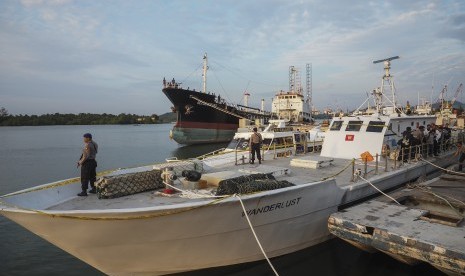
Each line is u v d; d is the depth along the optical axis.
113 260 7.02
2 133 111.12
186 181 8.68
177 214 6.60
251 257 8.16
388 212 8.32
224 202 6.93
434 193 9.71
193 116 41.88
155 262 7.24
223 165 13.14
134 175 8.46
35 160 34.72
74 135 93.94
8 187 21.02
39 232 6.55
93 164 8.26
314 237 9.17
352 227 7.66
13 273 9.03
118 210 6.19
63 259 9.90
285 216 8.16
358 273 8.16
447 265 6.27
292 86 61.88
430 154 15.45
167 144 56.56
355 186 9.75
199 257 7.50
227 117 45.31
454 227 7.30
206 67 45.41
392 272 8.17
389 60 16.48
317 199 8.71
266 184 8.17
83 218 6.14
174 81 40.53
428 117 18.25
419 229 7.20
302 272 8.22
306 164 12.26
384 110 16.81
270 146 16.36
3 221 13.17
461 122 27.69
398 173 11.62
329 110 46.75
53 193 7.84
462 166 13.98
